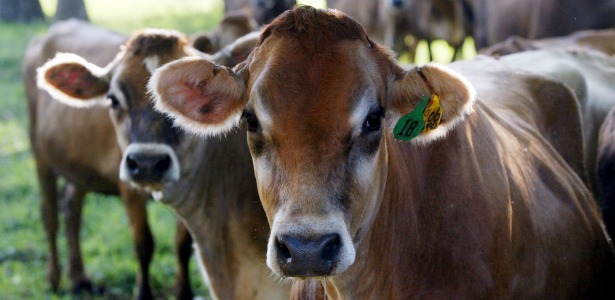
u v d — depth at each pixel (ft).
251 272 29.07
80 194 41.70
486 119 22.34
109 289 40.98
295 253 17.13
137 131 28.78
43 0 135.85
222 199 29.48
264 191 18.31
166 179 28.43
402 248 20.45
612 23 54.39
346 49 18.48
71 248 41.32
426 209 20.42
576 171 27.37
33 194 52.47
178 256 34.99
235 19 38.68
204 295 38.88
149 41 30.01
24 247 45.34
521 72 27.68
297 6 19.34
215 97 19.90
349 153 18.08
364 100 18.21
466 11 75.15
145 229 37.35
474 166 20.79
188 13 113.80
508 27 61.52
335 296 21.47
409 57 77.15
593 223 24.67
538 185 22.90
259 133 18.47
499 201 20.80
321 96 17.94
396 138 19.40
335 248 17.40
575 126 27.55
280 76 18.21
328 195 17.66
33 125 43.70
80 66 30.63
